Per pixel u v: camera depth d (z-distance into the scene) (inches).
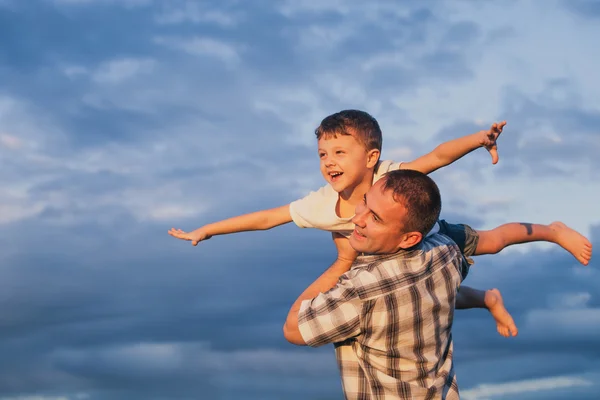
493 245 141.4
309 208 142.0
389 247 113.7
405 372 114.3
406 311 111.9
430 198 111.7
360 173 135.1
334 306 113.1
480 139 124.9
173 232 151.1
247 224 148.3
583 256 144.2
